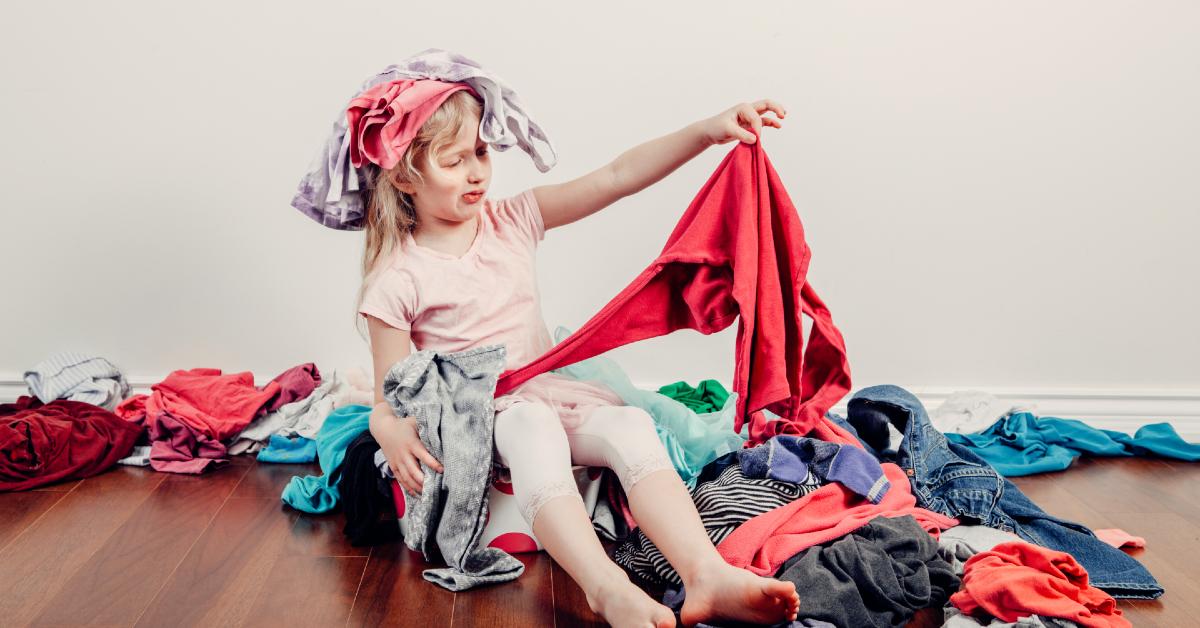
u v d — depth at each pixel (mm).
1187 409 2375
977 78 2279
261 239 2342
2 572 1539
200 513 1801
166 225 2332
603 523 1677
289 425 2168
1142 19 2256
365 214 1767
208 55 2266
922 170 2312
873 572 1374
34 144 2291
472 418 1562
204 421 2105
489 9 2246
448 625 1396
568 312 2365
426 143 1624
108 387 2275
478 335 1726
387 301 1690
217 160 2309
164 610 1424
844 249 2342
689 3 2254
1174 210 2326
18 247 2330
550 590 1512
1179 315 2363
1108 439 2178
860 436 1904
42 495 1880
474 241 1767
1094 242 2342
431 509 1562
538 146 2299
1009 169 2314
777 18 2258
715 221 1672
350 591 1501
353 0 2242
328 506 1814
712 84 2283
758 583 1213
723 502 1521
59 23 2250
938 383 2389
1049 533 1622
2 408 2191
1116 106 2287
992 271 2355
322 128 2297
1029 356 2385
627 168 1800
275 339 2381
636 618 1247
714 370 2389
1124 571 1510
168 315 2367
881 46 2266
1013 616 1300
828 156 2305
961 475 1724
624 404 1792
